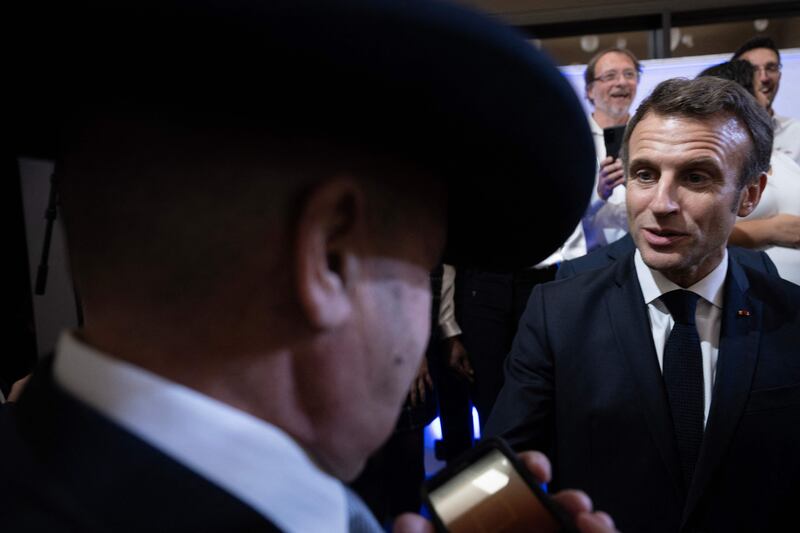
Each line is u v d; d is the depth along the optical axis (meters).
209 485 0.28
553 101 0.31
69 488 0.26
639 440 0.88
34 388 0.31
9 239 2.39
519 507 0.47
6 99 0.30
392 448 2.17
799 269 2.06
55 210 0.81
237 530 0.27
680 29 3.24
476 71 0.27
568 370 0.95
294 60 0.25
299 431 0.32
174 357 0.29
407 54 0.25
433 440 2.90
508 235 0.41
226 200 0.27
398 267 0.32
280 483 0.30
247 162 0.27
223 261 0.28
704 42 3.24
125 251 0.28
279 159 0.28
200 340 0.29
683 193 0.86
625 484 0.89
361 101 0.27
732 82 0.87
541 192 0.35
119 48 0.25
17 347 2.41
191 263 0.28
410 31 0.25
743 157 0.86
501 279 2.33
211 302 0.29
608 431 0.90
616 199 2.19
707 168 0.84
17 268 2.42
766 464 0.83
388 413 0.34
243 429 0.29
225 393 0.30
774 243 2.07
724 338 0.88
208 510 0.27
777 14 3.11
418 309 0.34
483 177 0.34
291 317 0.29
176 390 0.28
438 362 2.46
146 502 0.27
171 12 0.23
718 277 0.91
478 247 0.44
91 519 0.26
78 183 0.28
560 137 0.32
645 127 0.88
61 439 0.27
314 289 0.29
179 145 0.27
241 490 0.29
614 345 0.93
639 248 0.91
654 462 0.87
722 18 3.17
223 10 0.23
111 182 0.28
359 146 0.29
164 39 0.24
